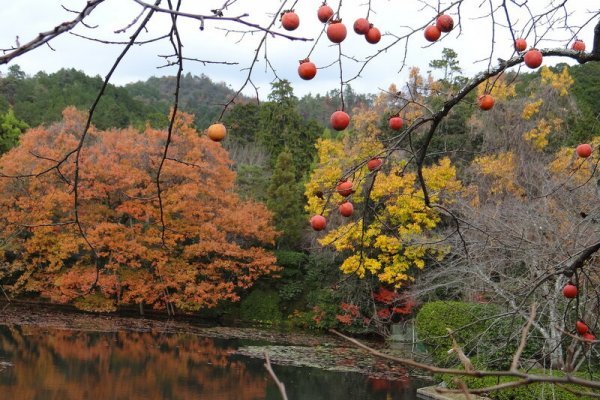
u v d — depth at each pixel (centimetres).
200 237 1859
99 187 1719
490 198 1262
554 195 896
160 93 4206
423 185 288
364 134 1366
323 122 3466
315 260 1920
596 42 275
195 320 1967
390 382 1171
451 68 1395
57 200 1719
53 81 3669
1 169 1783
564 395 708
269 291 2070
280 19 200
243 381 1130
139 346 1427
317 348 1539
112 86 3584
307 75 209
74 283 1825
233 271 1986
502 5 263
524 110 1460
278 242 2159
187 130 1802
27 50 142
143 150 1756
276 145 2697
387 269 1428
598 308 389
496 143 1452
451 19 246
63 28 146
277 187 2197
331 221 1499
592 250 319
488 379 862
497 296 840
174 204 1781
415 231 1248
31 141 1781
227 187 1948
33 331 1534
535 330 665
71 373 1106
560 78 1650
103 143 1862
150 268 1925
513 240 790
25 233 1894
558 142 1523
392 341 1612
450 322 1034
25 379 1038
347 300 1755
